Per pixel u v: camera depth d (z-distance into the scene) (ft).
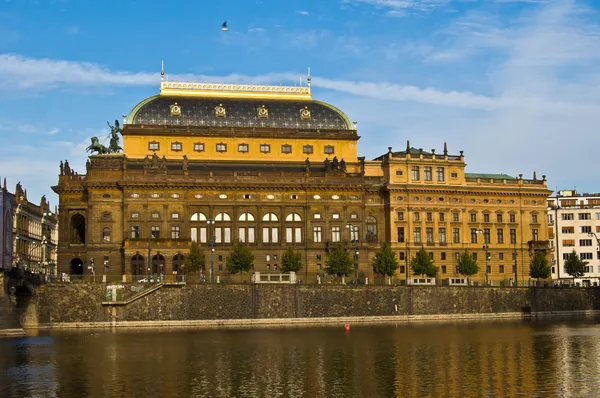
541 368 346.54
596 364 356.38
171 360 369.30
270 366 353.31
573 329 505.66
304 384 314.35
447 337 457.27
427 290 590.55
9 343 427.74
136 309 526.57
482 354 386.32
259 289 552.00
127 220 649.20
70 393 298.76
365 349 404.36
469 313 603.67
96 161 654.94
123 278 536.83
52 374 334.03
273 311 553.23
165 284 531.91
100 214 650.84
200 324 536.01
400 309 582.35
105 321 520.83
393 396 293.84
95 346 415.64
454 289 599.98
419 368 347.77
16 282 481.46
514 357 376.68
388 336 463.83
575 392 297.33
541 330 498.69
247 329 511.40
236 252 624.18
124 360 368.68
